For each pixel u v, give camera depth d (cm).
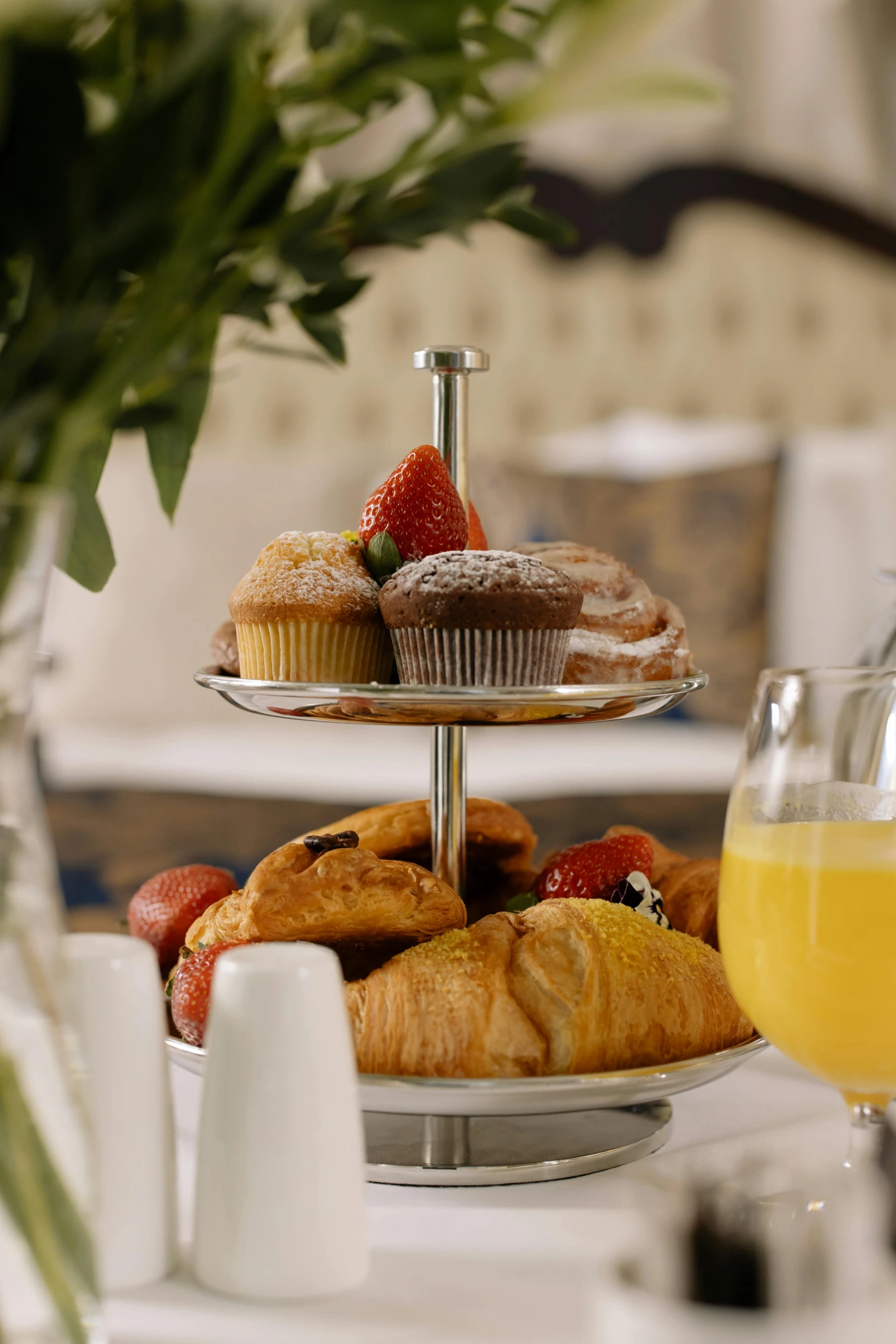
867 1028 107
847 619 321
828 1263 90
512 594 120
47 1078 98
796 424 373
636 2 77
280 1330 101
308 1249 102
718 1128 115
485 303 368
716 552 300
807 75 370
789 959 107
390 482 125
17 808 98
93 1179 98
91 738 270
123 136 94
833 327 374
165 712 278
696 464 342
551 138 367
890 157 373
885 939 106
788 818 108
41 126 93
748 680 295
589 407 370
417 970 112
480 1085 108
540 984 112
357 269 364
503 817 125
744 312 371
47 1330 97
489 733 288
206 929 117
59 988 98
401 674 123
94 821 247
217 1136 102
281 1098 102
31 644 98
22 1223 97
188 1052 112
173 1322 101
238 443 360
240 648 125
